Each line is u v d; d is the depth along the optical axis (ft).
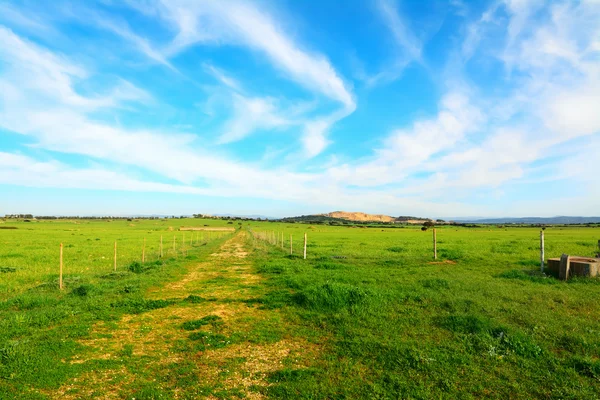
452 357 22.29
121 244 130.31
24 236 182.80
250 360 22.81
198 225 424.87
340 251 95.25
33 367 21.15
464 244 124.57
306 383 19.48
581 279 45.34
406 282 45.83
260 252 94.38
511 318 29.99
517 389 18.78
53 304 36.81
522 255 79.25
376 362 22.16
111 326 29.94
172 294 42.47
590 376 20.04
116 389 19.02
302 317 31.81
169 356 23.56
